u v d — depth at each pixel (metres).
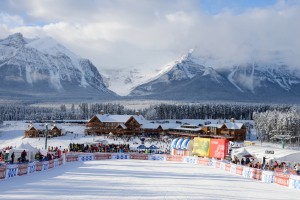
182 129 184.50
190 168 62.25
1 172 37.22
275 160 63.34
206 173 53.56
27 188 29.44
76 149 86.31
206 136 169.62
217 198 27.47
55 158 61.62
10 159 53.91
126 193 27.83
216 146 74.81
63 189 29.06
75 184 32.75
